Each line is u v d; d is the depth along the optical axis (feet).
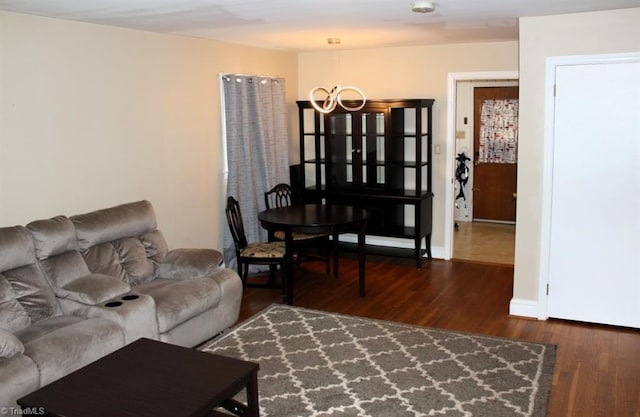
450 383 12.00
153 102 16.51
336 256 19.76
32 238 12.23
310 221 16.98
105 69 14.88
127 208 14.71
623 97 14.26
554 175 15.19
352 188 22.43
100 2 11.44
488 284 19.03
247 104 20.15
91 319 11.66
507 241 25.20
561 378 12.30
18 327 11.39
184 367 9.39
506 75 20.54
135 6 11.94
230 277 14.79
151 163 16.58
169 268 14.76
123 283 12.66
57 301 12.36
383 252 23.07
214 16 13.48
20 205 13.01
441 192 22.11
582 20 14.28
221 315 14.40
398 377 12.30
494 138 28.35
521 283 15.92
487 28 16.49
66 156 13.99
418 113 20.53
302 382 12.11
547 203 15.31
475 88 28.22
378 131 21.89
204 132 18.65
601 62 14.32
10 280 11.62
